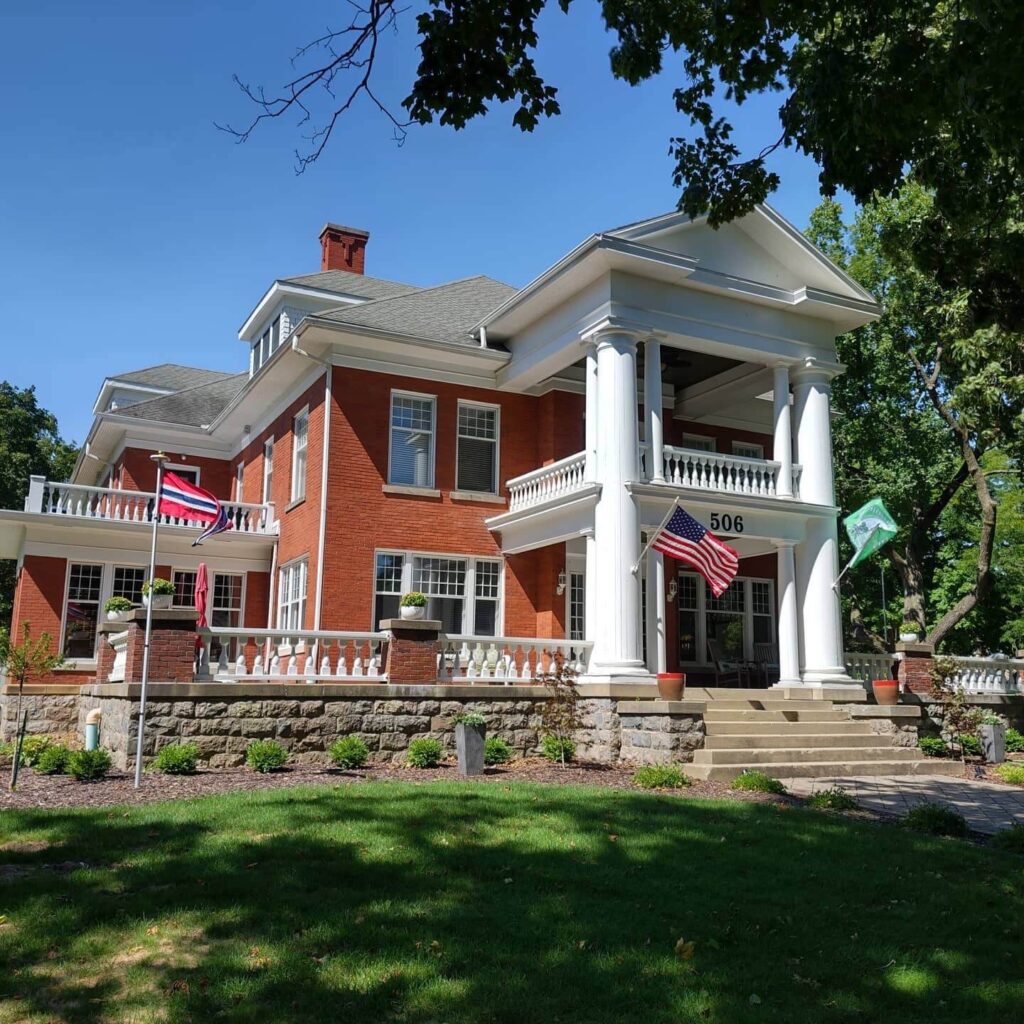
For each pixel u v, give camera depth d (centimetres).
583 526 1892
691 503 1891
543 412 2272
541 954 603
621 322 1853
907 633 2112
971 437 3003
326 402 2058
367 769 1447
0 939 610
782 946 645
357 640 1675
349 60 702
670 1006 535
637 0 1015
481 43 795
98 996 536
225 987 545
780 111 1060
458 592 2148
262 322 2997
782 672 1970
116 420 2825
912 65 892
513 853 849
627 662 1742
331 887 730
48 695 2189
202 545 2453
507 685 1738
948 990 580
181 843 848
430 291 2480
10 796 1127
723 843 935
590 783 1382
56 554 2341
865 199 1004
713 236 1998
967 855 948
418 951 601
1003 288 1255
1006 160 1032
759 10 919
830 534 2039
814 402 2092
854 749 1742
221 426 2811
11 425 4884
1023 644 4084
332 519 2016
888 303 3027
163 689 1427
